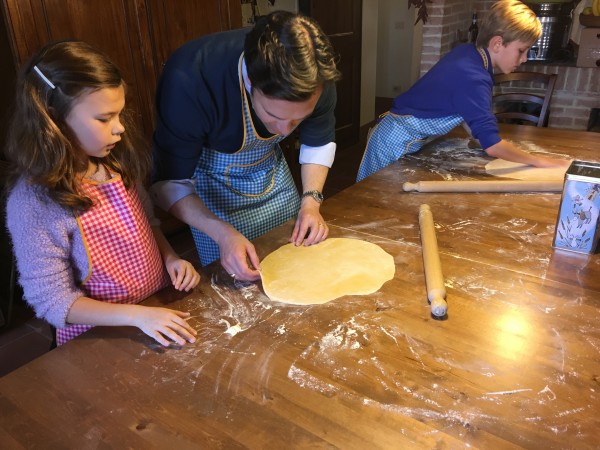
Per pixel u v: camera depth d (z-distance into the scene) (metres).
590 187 1.05
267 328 0.90
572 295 0.97
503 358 0.81
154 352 0.85
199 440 0.68
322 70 0.88
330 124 1.44
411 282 1.03
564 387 0.75
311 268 1.10
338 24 4.21
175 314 0.92
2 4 1.89
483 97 1.73
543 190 1.47
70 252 1.00
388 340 0.86
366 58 5.24
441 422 0.69
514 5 1.72
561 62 3.57
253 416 0.71
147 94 2.45
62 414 0.73
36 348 2.13
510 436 0.67
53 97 0.85
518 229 1.25
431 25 3.64
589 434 0.67
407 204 1.42
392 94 6.46
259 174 1.46
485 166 1.71
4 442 0.69
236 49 1.14
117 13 2.24
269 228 1.55
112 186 1.04
